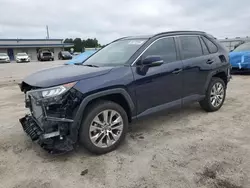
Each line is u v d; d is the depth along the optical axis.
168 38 4.19
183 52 4.32
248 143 3.57
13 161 3.22
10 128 4.43
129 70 3.52
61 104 2.95
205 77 4.68
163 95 3.96
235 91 7.12
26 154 3.41
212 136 3.86
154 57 3.56
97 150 3.28
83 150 3.49
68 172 2.93
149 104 3.80
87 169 2.99
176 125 4.39
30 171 2.97
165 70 3.91
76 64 4.29
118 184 2.68
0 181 2.78
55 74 3.35
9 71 17.20
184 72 4.22
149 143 3.66
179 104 4.27
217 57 4.92
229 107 5.43
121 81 3.38
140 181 2.71
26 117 3.76
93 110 3.20
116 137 3.44
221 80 5.09
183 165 3.01
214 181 2.67
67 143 3.04
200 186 2.59
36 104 3.03
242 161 3.06
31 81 3.25
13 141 3.85
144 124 4.48
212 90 4.94
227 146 3.49
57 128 3.01
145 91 3.69
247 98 6.24
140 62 3.66
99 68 3.49
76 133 3.08
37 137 3.12
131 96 3.52
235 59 9.81
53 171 2.96
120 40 4.61
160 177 2.78
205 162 3.06
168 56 4.08
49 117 2.95
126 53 3.84
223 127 4.23
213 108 5.04
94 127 3.24
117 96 3.47
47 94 2.92
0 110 5.69
